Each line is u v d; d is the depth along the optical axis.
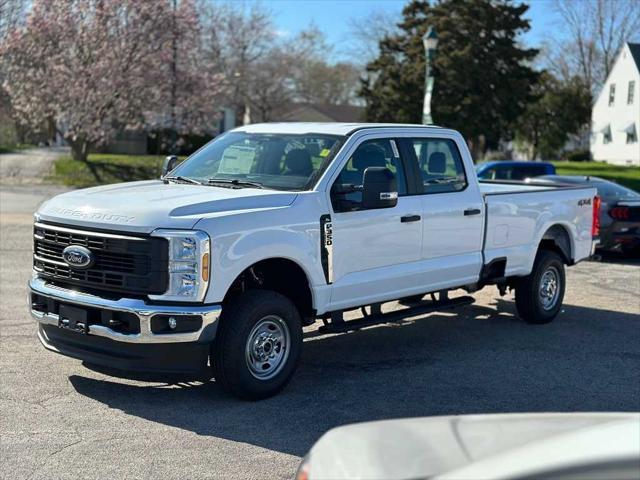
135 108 30.25
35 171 29.25
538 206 8.63
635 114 57.59
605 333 8.55
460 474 2.07
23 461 4.71
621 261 14.47
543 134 60.16
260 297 5.85
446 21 42.38
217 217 5.57
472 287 8.12
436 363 7.20
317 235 6.20
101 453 4.87
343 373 6.81
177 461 4.78
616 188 14.82
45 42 28.75
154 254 5.43
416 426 2.67
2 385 6.11
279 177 6.56
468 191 7.72
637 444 2.12
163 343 5.43
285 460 4.84
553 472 1.97
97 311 5.61
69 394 5.97
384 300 6.91
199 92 32.22
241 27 52.06
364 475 2.30
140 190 6.31
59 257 5.92
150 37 29.55
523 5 42.88
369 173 6.27
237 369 5.71
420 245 7.16
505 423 2.65
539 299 8.80
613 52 72.88
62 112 29.30
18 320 8.18
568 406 6.04
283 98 56.50
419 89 42.34
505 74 43.16
